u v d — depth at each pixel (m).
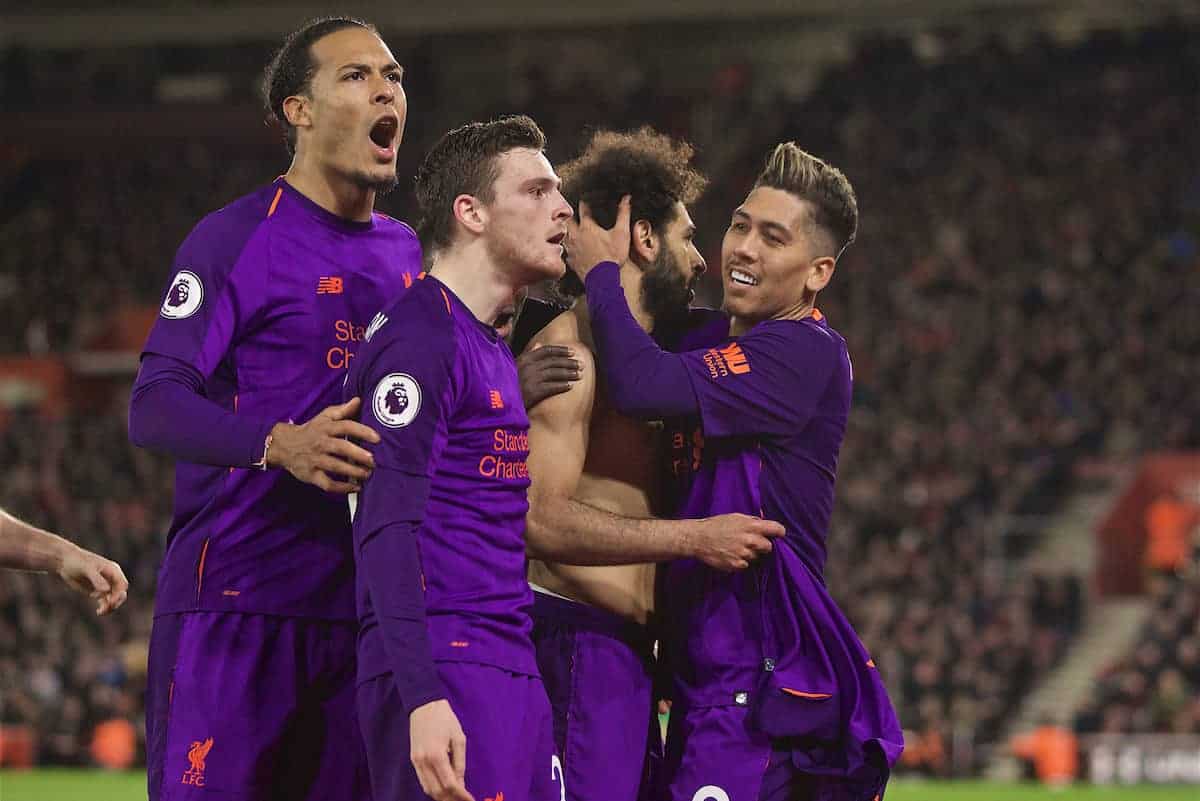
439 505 7.93
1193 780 34.06
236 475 9.16
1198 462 42.56
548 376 9.06
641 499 9.64
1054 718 37.00
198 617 9.18
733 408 9.20
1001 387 47.75
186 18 72.19
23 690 39.59
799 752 9.33
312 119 9.26
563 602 9.44
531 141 8.32
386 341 7.82
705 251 58.97
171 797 9.05
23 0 73.50
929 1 68.06
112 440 52.44
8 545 9.54
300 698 9.19
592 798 9.21
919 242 58.12
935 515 41.78
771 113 66.75
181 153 72.00
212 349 8.90
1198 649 36.59
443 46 71.50
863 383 49.72
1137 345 48.28
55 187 71.50
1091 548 42.59
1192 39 64.38
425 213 8.48
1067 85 64.00
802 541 9.61
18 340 63.00
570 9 69.44
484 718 7.83
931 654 36.94
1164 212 57.47
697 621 9.48
